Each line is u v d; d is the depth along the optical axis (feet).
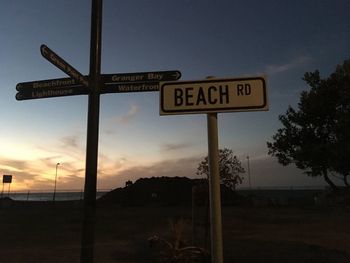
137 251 40.98
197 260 27.84
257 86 10.96
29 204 174.19
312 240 50.96
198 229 54.65
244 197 155.74
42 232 66.39
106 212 123.65
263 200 150.30
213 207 10.23
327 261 35.40
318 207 128.98
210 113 10.94
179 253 28.14
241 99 10.91
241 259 36.35
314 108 138.62
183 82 11.16
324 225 72.43
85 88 20.22
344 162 128.67
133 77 20.35
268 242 47.16
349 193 135.64
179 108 11.05
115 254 40.52
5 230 70.08
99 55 20.40
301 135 144.25
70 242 53.16
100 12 20.80
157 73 20.31
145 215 105.19
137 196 196.75
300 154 140.56
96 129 19.70
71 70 17.22
